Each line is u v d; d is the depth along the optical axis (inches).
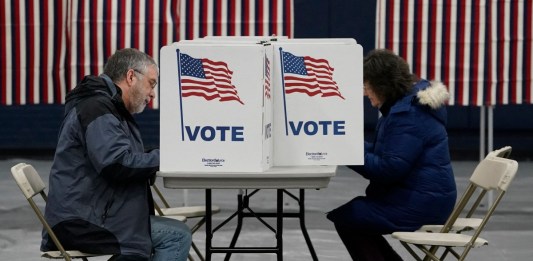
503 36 419.5
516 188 501.0
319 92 213.0
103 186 220.8
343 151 213.5
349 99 212.8
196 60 201.2
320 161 214.1
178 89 201.9
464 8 416.5
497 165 243.4
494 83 420.2
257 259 336.5
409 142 247.0
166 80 201.8
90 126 217.2
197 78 201.6
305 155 214.2
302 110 213.5
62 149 221.0
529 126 598.5
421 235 238.4
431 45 418.0
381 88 251.4
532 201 461.4
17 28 421.1
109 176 216.4
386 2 416.8
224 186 202.8
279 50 212.5
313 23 601.6
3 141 602.5
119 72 227.8
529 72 420.8
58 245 218.2
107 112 219.3
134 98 229.5
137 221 221.5
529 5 417.7
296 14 601.3
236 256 342.0
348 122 213.2
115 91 226.4
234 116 201.8
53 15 420.8
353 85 212.5
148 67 229.0
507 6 418.3
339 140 213.6
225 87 201.3
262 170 202.4
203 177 201.8
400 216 250.2
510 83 421.1
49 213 222.2
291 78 212.8
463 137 601.6
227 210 439.8
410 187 250.8
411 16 416.5
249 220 411.8
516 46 419.5
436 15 416.5
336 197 477.7
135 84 227.9
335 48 212.1
